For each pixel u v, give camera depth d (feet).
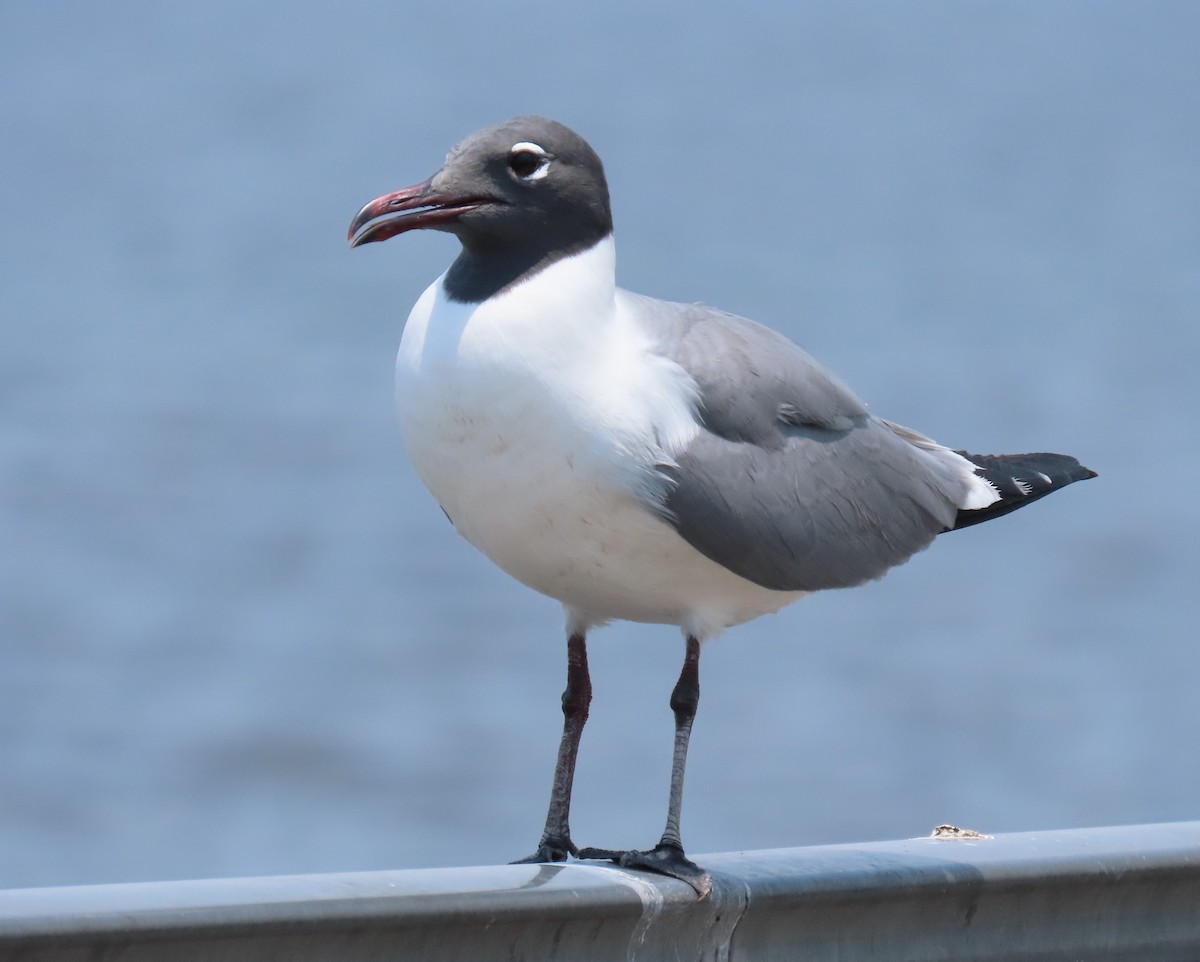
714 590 33.73
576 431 30.86
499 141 31.86
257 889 21.85
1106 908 27.45
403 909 22.33
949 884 26.08
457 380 30.89
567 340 31.01
